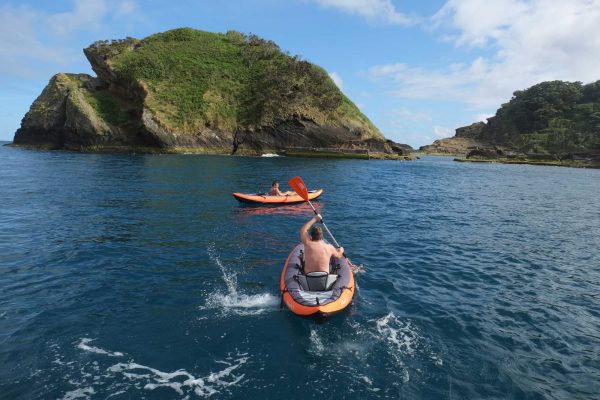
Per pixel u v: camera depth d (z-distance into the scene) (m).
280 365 5.05
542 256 10.43
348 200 18.64
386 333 5.93
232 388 4.57
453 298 7.37
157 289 7.32
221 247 10.02
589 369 5.18
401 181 28.77
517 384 4.80
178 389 4.52
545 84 114.12
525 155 83.38
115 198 16.64
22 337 5.53
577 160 74.56
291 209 15.63
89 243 10.09
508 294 7.68
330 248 7.27
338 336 5.80
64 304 6.62
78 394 4.37
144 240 10.48
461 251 10.59
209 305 6.70
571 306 7.20
